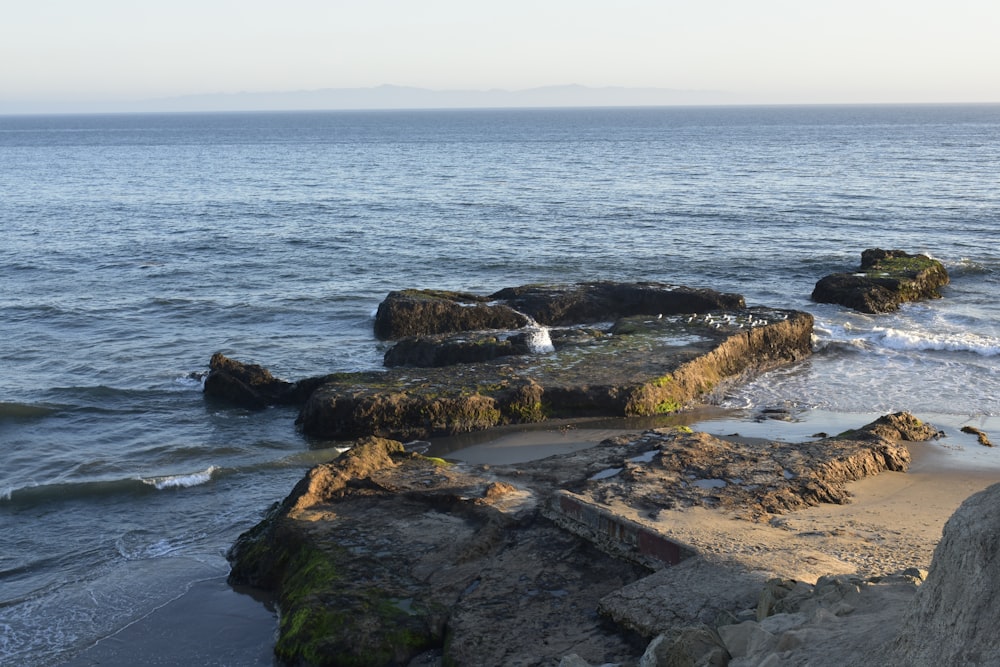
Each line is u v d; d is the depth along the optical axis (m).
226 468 19.81
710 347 25.48
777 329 27.50
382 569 13.43
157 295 36.88
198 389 25.20
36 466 20.11
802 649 8.94
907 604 9.10
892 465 17.19
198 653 12.91
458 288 38.28
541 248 46.19
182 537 16.75
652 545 12.95
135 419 23.12
